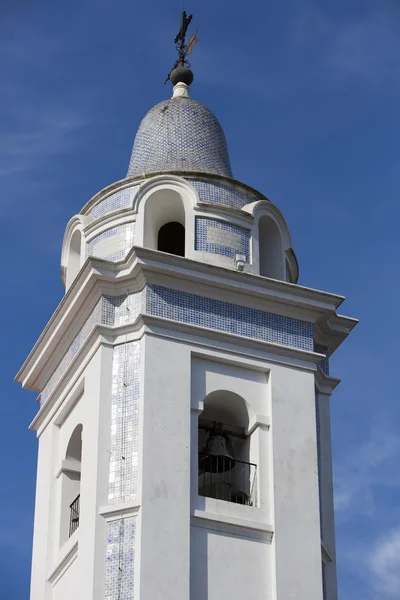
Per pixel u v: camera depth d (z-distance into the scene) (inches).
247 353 1365.7
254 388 1362.0
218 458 1348.4
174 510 1267.2
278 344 1381.6
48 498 1413.6
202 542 1270.9
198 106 1568.7
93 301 1382.9
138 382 1325.0
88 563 1261.1
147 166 1515.7
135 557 1243.2
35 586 1386.6
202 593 1251.2
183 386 1326.3
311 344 1401.3
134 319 1352.1
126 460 1295.5
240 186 1476.4
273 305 1398.9
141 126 1569.9
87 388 1357.0
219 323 1368.1
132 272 1359.5
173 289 1364.4
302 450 1344.7
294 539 1299.2
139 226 1424.7
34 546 1417.3
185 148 1524.4
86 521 1284.4
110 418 1322.6
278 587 1273.4
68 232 1505.9
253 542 1290.6
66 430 1427.2
